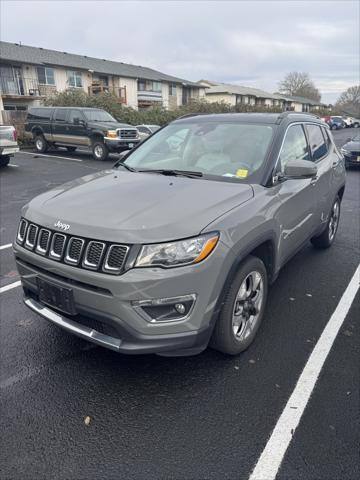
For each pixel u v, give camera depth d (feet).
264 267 9.98
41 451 7.07
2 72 94.02
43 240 8.47
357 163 45.80
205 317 7.92
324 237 17.01
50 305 8.61
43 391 8.57
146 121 90.43
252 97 208.85
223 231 7.97
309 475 6.56
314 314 11.89
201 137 12.06
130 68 138.41
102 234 7.52
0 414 7.92
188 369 9.28
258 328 10.43
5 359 9.70
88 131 51.01
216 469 6.68
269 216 9.58
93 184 10.25
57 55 113.60
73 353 9.96
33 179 36.81
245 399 8.30
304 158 12.98
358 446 7.11
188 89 158.92
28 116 58.44
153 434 7.41
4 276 14.79
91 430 7.52
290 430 7.47
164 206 8.26
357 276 14.69
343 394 8.44
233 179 10.20
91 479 6.53
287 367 9.36
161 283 7.29
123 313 7.39
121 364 9.50
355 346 10.27
